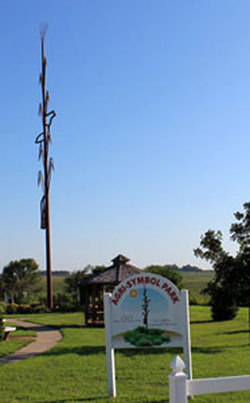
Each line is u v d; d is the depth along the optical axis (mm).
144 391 9594
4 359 14078
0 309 20406
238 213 17438
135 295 9562
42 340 18750
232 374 11055
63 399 9109
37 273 64500
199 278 85812
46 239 37000
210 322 26781
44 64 38094
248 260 17078
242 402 8469
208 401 8586
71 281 52500
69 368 12117
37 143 37094
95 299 26125
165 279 9531
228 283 17359
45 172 36781
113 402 8719
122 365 12406
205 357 13562
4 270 63094
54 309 37719
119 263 27266
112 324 9508
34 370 11977
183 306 9453
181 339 9445
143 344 9422
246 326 23719
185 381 5094
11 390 10008
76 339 18672
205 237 17500
